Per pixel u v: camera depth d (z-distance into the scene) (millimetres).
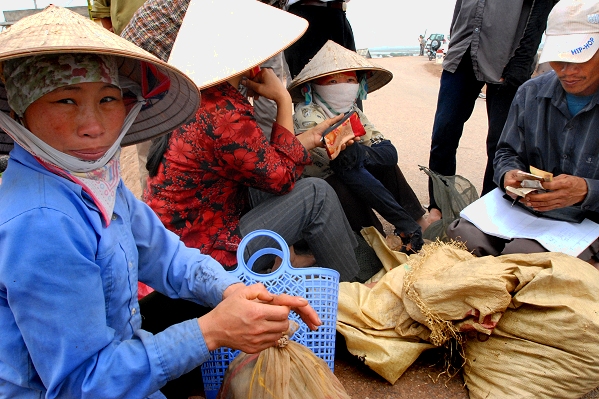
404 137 6562
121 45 1214
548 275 1997
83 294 1217
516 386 2025
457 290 2059
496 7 3385
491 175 3857
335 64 2922
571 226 2475
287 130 2428
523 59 3465
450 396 2191
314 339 1987
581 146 2449
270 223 2398
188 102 1566
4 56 1037
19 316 1177
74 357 1225
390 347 2193
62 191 1230
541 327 2006
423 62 19125
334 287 1983
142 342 1339
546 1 3357
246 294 1438
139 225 1628
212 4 2217
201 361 1382
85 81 1193
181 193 2236
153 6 2480
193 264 1699
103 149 1300
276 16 2262
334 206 2494
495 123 3709
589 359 1928
